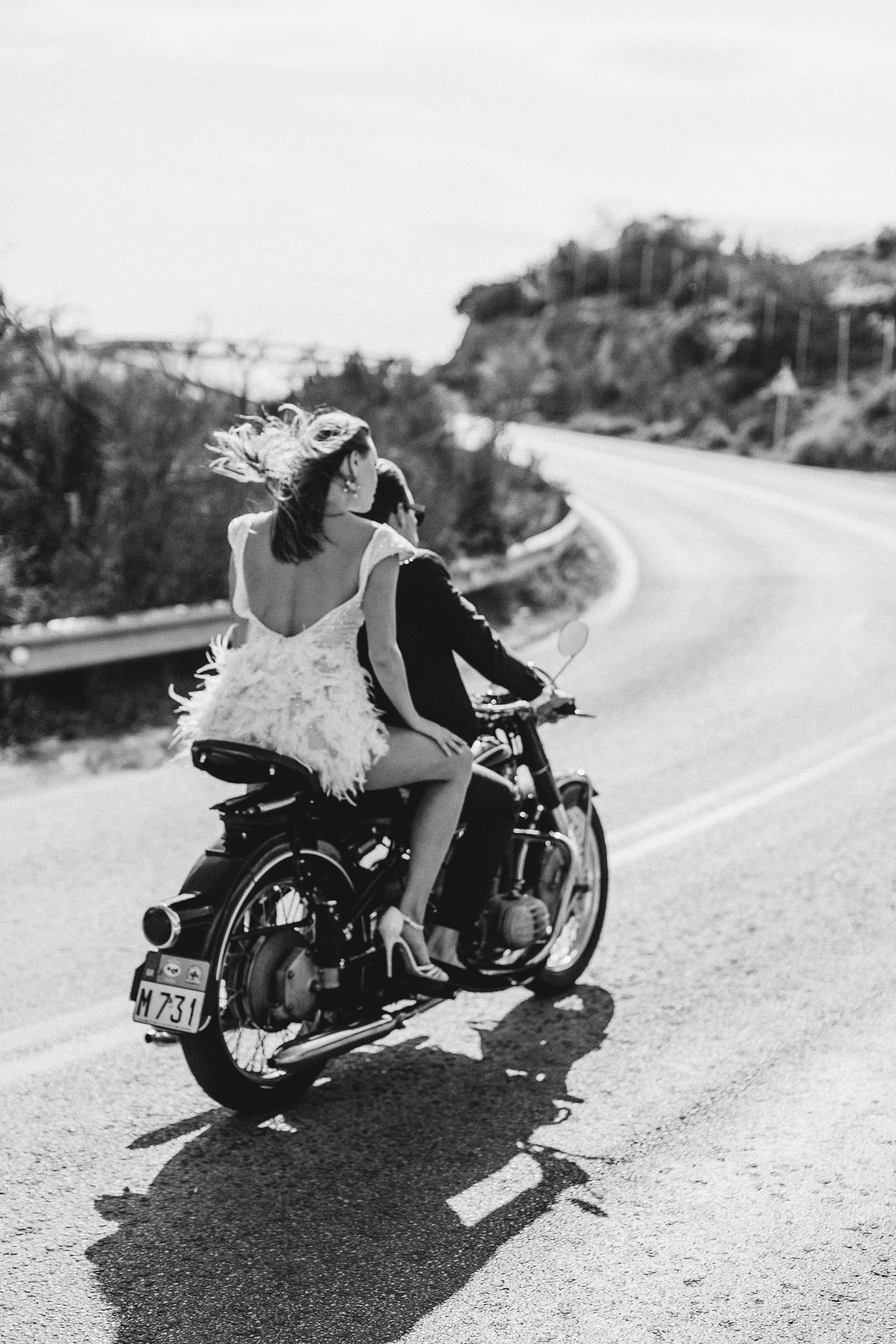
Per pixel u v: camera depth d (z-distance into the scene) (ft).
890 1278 10.94
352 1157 12.90
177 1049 15.25
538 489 76.07
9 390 39.37
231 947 13.07
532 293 219.41
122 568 36.19
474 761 14.89
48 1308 10.53
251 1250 11.34
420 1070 14.82
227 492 38.47
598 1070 14.75
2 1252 11.28
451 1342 10.14
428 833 13.71
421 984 13.73
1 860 21.95
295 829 13.17
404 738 13.43
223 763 13.04
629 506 94.53
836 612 51.52
